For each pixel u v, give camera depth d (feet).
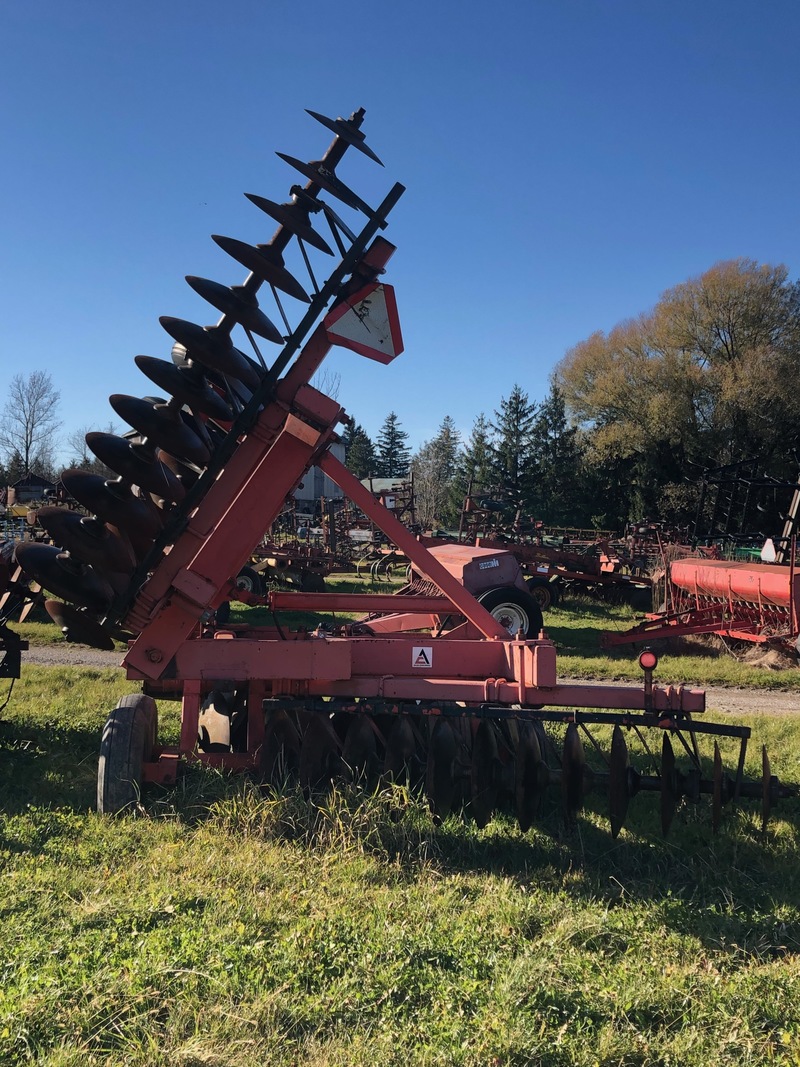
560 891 14.37
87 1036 9.41
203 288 15.97
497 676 18.19
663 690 16.44
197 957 11.02
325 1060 9.12
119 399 16.05
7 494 88.89
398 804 16.84
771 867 16.26
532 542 74.43
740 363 152.46
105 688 31.68
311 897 13.44
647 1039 9.98
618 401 162.71
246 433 17.56
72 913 12.48
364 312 17.44
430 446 339.36
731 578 47.85
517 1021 9.93
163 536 16.96
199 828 16.25
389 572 81.25
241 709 21.30
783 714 32.37
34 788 19.45
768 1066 9.57
